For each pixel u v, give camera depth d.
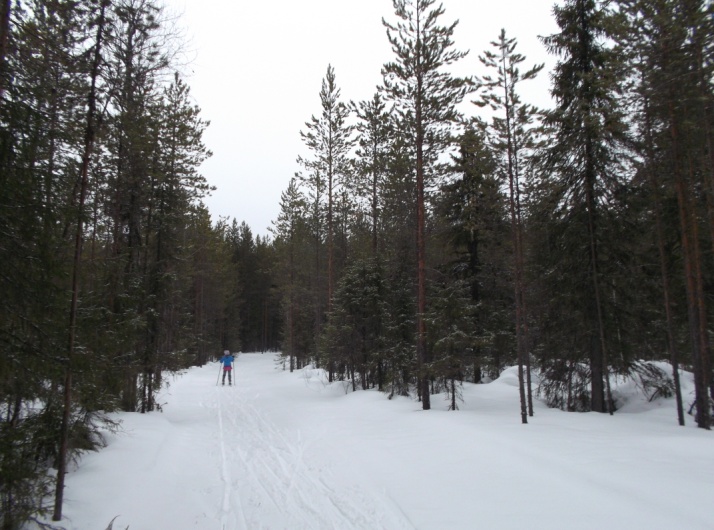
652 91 11.29
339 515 6.56
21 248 4.99
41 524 5.29
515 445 9.20
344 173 27.36
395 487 7.51
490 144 12.90
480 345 14.70
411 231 20.38
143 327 13.18
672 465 7.62
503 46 12.62
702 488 6.44
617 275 14.40
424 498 6.89
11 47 5.12
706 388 11.63
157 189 15.76
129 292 12.38
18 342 5.22
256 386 24.67
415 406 15.38
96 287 8.46
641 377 15.95
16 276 5.02
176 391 22.70
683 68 10.82
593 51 14.52
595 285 14.34
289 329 35.81
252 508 6.95
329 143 27.56
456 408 14.75
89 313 7.34
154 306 15.00
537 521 5.70
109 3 6.71
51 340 5.78
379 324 20.34
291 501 7.22
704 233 14.27
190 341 16.95
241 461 9.73
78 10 6.45
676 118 11.65
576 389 16.28
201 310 38.09
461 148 18.30
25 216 4.90
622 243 14.65
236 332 51.44
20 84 5.23
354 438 11.37
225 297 45.84
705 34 10.35
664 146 12.35
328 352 21.28
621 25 11.45
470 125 13.20
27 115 4.90
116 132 8.05
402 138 15.66
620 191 14.51
